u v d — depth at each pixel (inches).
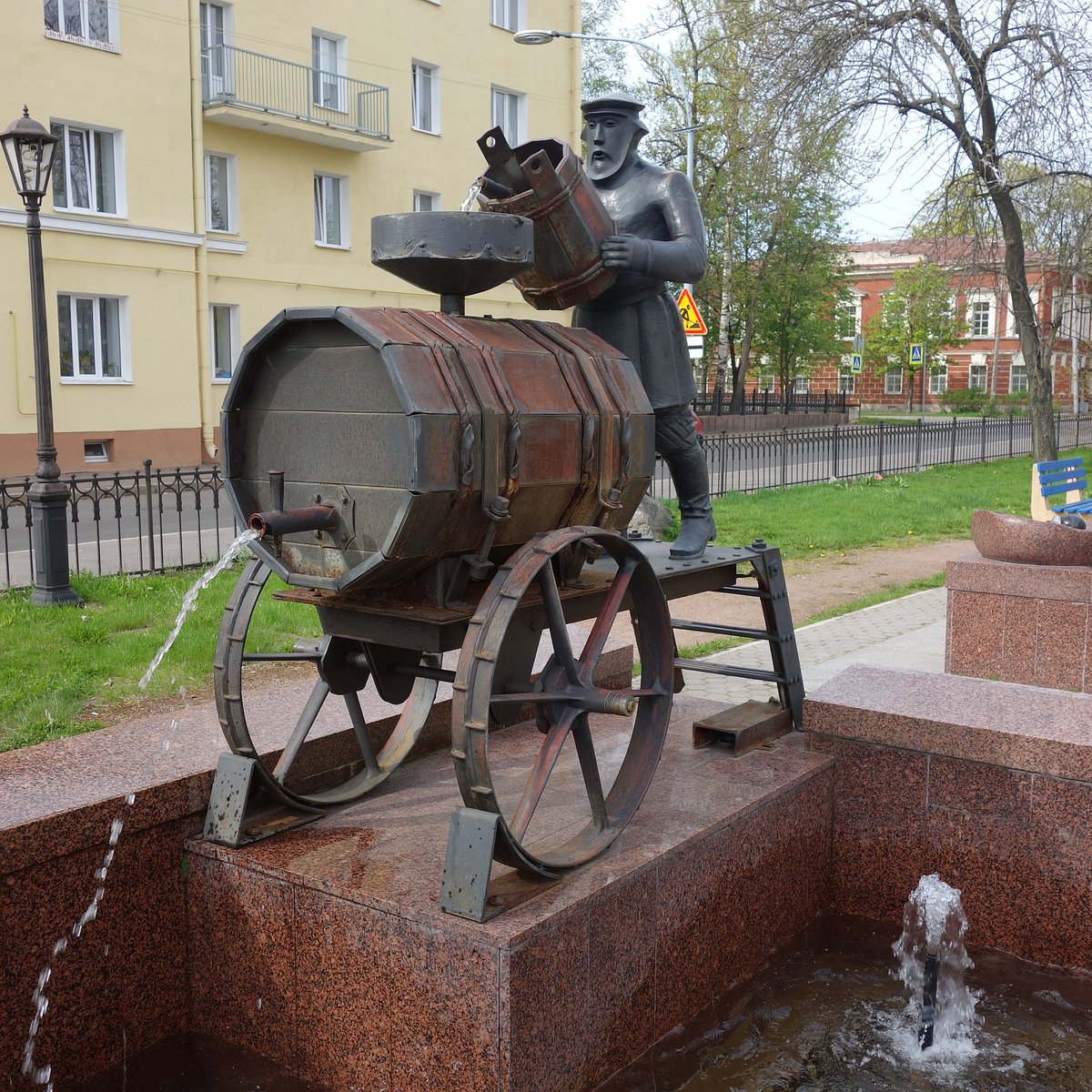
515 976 105.0
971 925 155.9
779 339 1749.5
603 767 165.0
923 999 137.0
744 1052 129.0
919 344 1973.4
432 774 157.5
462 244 120.0
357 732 149.4
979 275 811.4
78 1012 120.8
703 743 170.2
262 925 123.7
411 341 112.0
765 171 745.0
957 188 746.2
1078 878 146.4
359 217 941.8
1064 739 145.9
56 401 734.5
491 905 110.1
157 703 211.3
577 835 128.8
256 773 130.4
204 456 829.8
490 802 109.4
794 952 154.8
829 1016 137.4
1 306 698.2
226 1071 124.6
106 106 740.7
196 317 815.1
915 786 158.6
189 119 792.3
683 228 158.1
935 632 315.6
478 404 114.3
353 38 909.8
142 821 123.9
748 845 144.5
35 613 295.0
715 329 1646.2
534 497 123.2
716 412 1443.2
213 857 126.8
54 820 115.2
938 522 575.2
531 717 192.9
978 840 153.9
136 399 781.9
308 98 876.0
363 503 116.2
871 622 332.5
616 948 120.1
